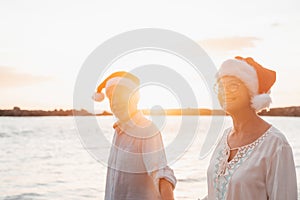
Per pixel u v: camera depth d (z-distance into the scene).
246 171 2.32
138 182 2.80
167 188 2.68
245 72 2.35
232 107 2.38
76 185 12.74
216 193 2.48
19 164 17.59
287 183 2.22
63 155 20.28
